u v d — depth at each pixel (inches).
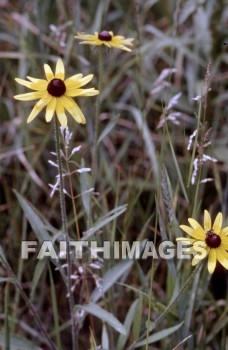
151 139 61.4
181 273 54.2
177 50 73.9
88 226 51.4
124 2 76.7
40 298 57.7
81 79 46.9
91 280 55.9
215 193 62.4
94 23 67.4
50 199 62.1
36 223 50.2
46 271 57.3
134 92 65.8
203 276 52.6
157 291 58.0
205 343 53.1
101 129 64.0
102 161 58.9
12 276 49.1
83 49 63.8
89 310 49.6
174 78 71.4
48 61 67.1
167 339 53.4
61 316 59.0
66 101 46.3
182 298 51.8
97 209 55.3
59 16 70.8
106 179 61.2
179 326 50.2
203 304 55.2
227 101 70.0
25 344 50.0
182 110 70.4
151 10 79.1
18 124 64.0
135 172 62.5
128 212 54.9
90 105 61.5
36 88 46.6
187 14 70.1
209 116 64.8
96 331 56.6
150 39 77.3
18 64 72.2
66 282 50.8
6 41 74.5
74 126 60.9
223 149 63.3
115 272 51.5
